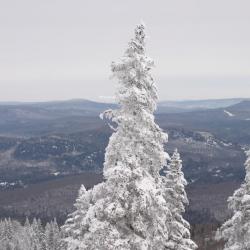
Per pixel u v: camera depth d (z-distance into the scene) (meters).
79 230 40.34
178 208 39.72
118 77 25.94
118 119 25.11
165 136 25.78
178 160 40.69
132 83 25.94
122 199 24.31
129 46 25.88
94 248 25.08
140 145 25.30
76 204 47.81
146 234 25.14
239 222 42.47
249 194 42.41
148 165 25.98
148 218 25.72
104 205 25.44
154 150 25.59
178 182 39.94
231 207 43.69
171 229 38.97
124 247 24.36
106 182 25.39
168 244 38.09
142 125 25.56
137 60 25.38
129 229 25.38
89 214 25.66
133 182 24.64
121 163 24.89
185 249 38.03
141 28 25.94
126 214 25.17
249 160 43.00
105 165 25.70
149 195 24.55
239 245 42.25
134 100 25.64
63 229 49.31
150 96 26.08
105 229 24.66
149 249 25.14
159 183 26.42
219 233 44.47
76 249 37.78
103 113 25.88
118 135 25.67
